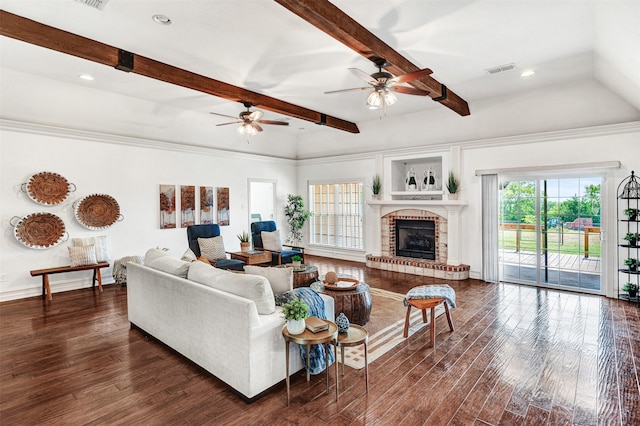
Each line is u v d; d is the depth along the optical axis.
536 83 5.04
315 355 2.79
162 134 6.57
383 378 2.78
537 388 2.61
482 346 3.36
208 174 7.34
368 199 7.77
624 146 4.78
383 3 2.94
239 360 2.48
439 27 3.36
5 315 4.33
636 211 4.60
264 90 5.26
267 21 3.27
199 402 2.46
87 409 2.39
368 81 3.83
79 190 5.58
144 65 4.04
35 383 2.73
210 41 3.66
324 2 2.88
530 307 4.55
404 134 7.07
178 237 6.85
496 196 5.82
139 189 6.29
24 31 3.18
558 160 5.29
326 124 6.86
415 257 7.00
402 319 4.13
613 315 4.21
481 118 5.98
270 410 2.36
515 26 3.35
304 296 3.00
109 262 5.81
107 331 3.82
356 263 7.79
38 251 5.20
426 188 6.80
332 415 2.30
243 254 6.28
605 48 3.61
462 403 2.43
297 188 9.35
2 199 4.89
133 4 2.98
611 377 2.76
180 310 3.08
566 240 5.38
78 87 5.22
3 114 4.87
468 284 5.80
